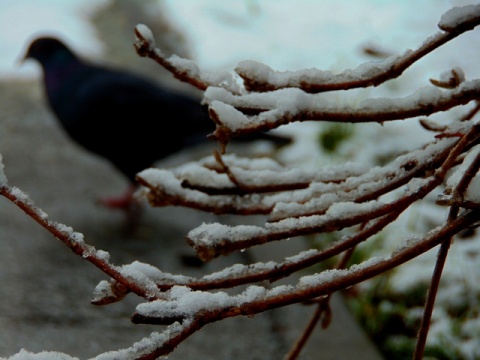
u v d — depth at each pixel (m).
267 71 2.02
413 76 6.79
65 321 3.96
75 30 9.05
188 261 5.12
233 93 2.04
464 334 3.90
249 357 3.78
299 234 1.92
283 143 6.19
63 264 4.71
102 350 3.71
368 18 8.55
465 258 4.39
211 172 2.34
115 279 1.79
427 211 4.87
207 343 3.88
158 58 2.02
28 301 4.12
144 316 1.72
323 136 6.25
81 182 6.28
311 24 8.61
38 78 8.04
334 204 1.95
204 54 8.30
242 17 9.14
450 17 1.87
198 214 5.96
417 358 2.05
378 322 4.25
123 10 9.79
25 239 5.00
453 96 1.96
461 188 1.79
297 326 4.07
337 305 4.27
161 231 5.59
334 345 3.91
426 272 4.37
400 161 2.19
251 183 2.33
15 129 7.04
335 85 1.99
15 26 9.00
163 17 9.55
